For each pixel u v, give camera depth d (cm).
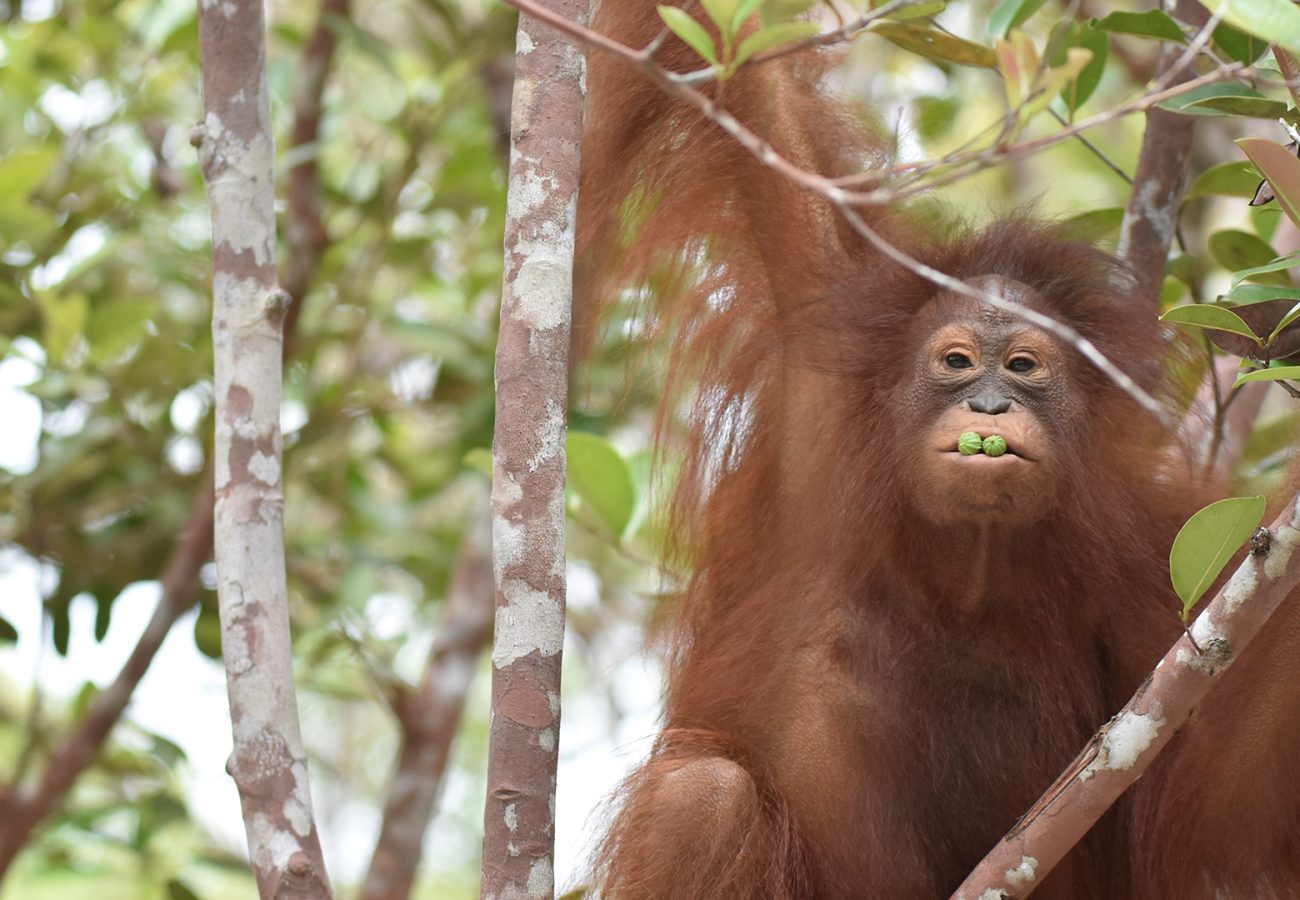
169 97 1394
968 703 772
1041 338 734
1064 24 738
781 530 830
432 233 1305
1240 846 704
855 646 780
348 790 1836
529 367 606
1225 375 966
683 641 848
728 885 708
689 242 852
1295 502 545
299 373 1248
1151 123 864
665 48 815
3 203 1097
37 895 1362
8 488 1168
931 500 717
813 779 768
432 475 1325
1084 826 583
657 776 754
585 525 962
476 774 1877
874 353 785
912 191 524
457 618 1209
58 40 1319
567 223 616
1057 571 745
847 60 898
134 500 1202
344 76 1482
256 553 645
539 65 624
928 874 765
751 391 855
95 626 1190
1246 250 870
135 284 1294
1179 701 567
